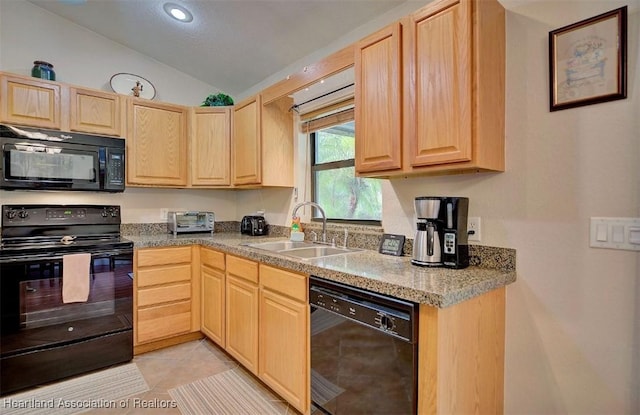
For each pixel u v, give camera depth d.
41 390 2.10
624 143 1.27
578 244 1.38
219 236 3.11
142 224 3.21
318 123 2.73
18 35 2.65
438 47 1.49
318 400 1.68
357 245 2.29
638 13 1.24
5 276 2.07
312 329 1.71
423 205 1.62
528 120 1.51
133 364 2.44
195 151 3.16
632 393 1.26
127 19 2.74
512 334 1.55
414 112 1.58
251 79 3.40
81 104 2.62
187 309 2.80
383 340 1.36
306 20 2.36
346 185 2.60
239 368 2.38
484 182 1.65
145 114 2.92
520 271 1.53
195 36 2.83
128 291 2.50
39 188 2.42
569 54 1.40
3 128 2.28
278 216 3.15
